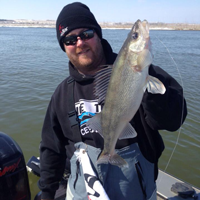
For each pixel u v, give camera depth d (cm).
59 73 502
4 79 437
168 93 68
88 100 85
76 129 86
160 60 666
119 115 69
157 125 72
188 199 109
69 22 80
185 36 1873
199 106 311
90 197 78
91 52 82
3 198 96
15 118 272
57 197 113
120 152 77
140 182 77
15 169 99
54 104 93
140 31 65
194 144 227
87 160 82
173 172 192
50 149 99
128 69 66
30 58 716
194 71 525
